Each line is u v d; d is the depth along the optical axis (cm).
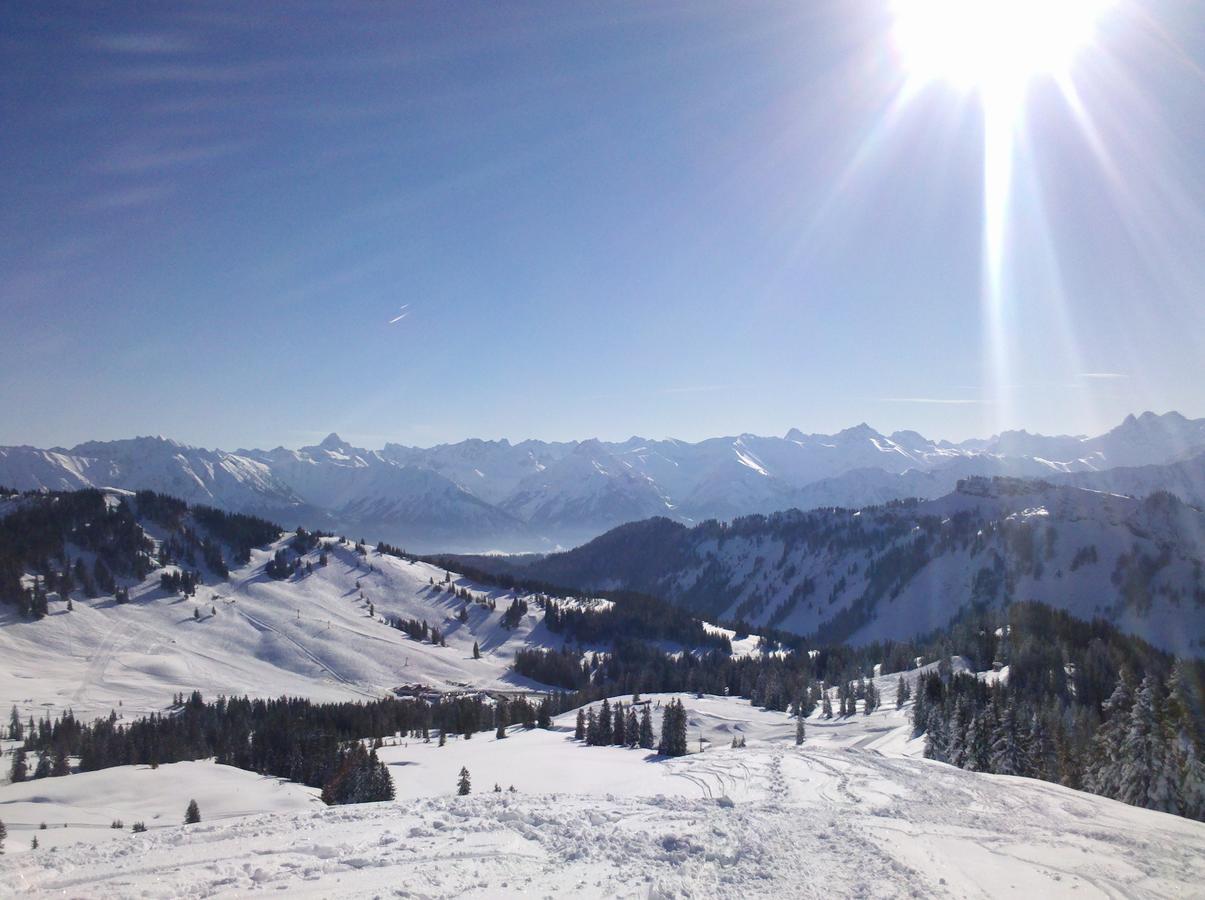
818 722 12294
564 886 1764
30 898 1614
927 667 14612
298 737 11238
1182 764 4544
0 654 18750
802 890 1805
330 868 1866
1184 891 1948
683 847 2130
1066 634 14100
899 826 2506
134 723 13400
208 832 2248
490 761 8456
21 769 10888
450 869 1864
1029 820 2711
